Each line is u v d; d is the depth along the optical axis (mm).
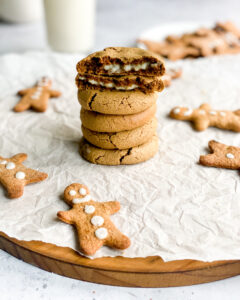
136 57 328
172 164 374
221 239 307
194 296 301
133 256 297
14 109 438
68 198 333
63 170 366
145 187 350
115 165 372
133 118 352
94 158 372
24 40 678
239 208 331
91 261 297
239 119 419
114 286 306
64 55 542
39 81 483
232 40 588
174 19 780
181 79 502
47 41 629
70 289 303
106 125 353
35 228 313
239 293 303
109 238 303
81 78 346
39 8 731
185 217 323
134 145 367
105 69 337
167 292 303
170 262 297
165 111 445
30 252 304
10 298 296
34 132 412
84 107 352
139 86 343
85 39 615
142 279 298
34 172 356
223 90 480
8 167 358
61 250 303
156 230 314
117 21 762
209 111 429
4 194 342
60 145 397
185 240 307
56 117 436
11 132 411
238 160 368
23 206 332
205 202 336
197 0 893
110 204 328
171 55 540
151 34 601
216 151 379
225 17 794
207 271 297
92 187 350
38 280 307
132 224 318
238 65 531
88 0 583
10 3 702
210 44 565
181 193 344
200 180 357
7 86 483
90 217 317
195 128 416
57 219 322
